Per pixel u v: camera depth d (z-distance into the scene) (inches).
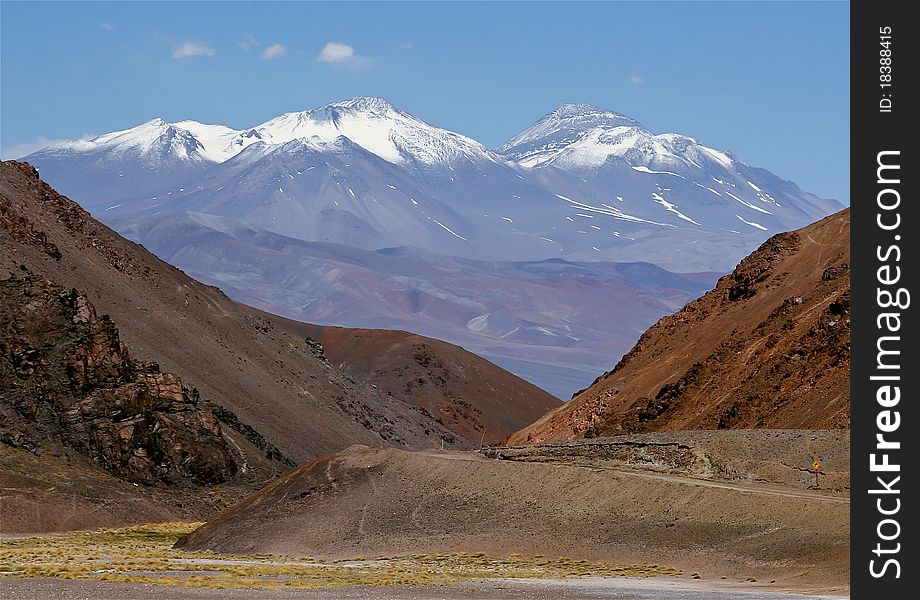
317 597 3700.8
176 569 4530.0
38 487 7440.9
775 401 6747.1
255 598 3683.6
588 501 4734.3
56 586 3914.9
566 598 3649.1
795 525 4249.5
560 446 5516.7
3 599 3617.1
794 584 3932.1
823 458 4810.5
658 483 4692.4
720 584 3976.4
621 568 4293.8
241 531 5246.1
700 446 5108.3
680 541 4387.3
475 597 3688.5
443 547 4768.7
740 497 4453.7
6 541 6451.8
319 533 5049.2
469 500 4953.3
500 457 5492.1
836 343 6786.4
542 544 4616.1
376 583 3986.2
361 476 5265.8
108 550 5600.4
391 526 4955.7
